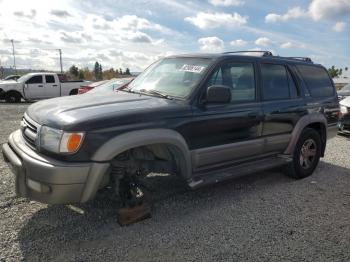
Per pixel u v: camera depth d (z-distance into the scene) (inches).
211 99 159.2
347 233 152.5
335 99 254.7
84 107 145.4
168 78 181.5
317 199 191.3
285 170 225.6
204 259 128.4
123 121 138.7
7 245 132.0
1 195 176.4
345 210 177.5
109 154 133.1
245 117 182.5
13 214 156.9
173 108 155.1
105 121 134.9
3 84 761.0
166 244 137.6
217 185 206.5
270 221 161.2
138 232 146.3
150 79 189.9
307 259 130.7
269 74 205.2
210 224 155.7
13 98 775.7
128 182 153.0
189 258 128.8
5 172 211.6
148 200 159.9
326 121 241.8
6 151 150.9
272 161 204.2
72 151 129.6
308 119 222.2
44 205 167.5
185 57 191.9
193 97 163.0
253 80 194.1
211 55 185.0
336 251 137.2
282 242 142.5
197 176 168.7
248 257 130.6
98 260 125.3
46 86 805.2
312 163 232.5
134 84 195.9
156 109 150.3
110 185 159.0
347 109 378.9
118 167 147.3
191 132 159.6
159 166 165.2
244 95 187.9
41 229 144.9
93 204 169.8
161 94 170.9
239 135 182.1
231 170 182.4
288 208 177.0
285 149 214.7
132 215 152.6
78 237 140.1
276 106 201.3
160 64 199.6
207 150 167.2
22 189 138.9
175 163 161.8
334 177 233.6
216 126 169.5
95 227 148.6
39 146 135.6
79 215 158.6
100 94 176.6
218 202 181.2
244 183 213.3
